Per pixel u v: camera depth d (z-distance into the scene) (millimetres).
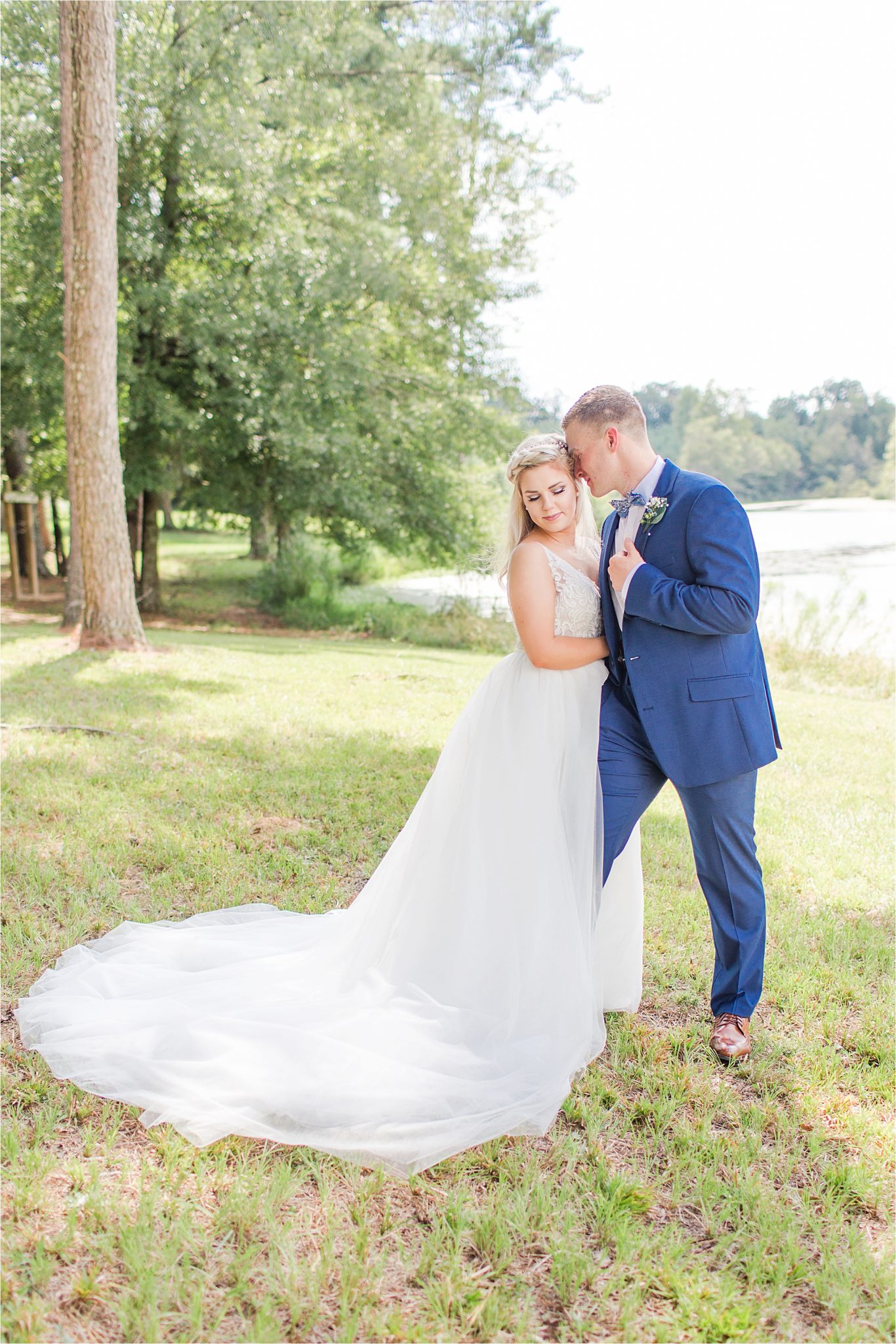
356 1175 2248
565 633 2912
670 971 3402
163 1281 1876
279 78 16125
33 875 3826
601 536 3055
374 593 21719
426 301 18188
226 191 15594
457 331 19203
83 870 3961
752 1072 2775
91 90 9031
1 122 13852
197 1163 2238
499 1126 2387
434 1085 2512
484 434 18938
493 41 18641
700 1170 2301
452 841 2922
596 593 2984
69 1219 2018
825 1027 3027
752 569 2676
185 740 6227
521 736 2875
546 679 2916
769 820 5340
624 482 2893
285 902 3797
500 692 2941
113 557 10273
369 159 17734
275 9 15219
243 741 6266
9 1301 1815
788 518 47469
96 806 4742
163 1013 2836
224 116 14586
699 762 2752
